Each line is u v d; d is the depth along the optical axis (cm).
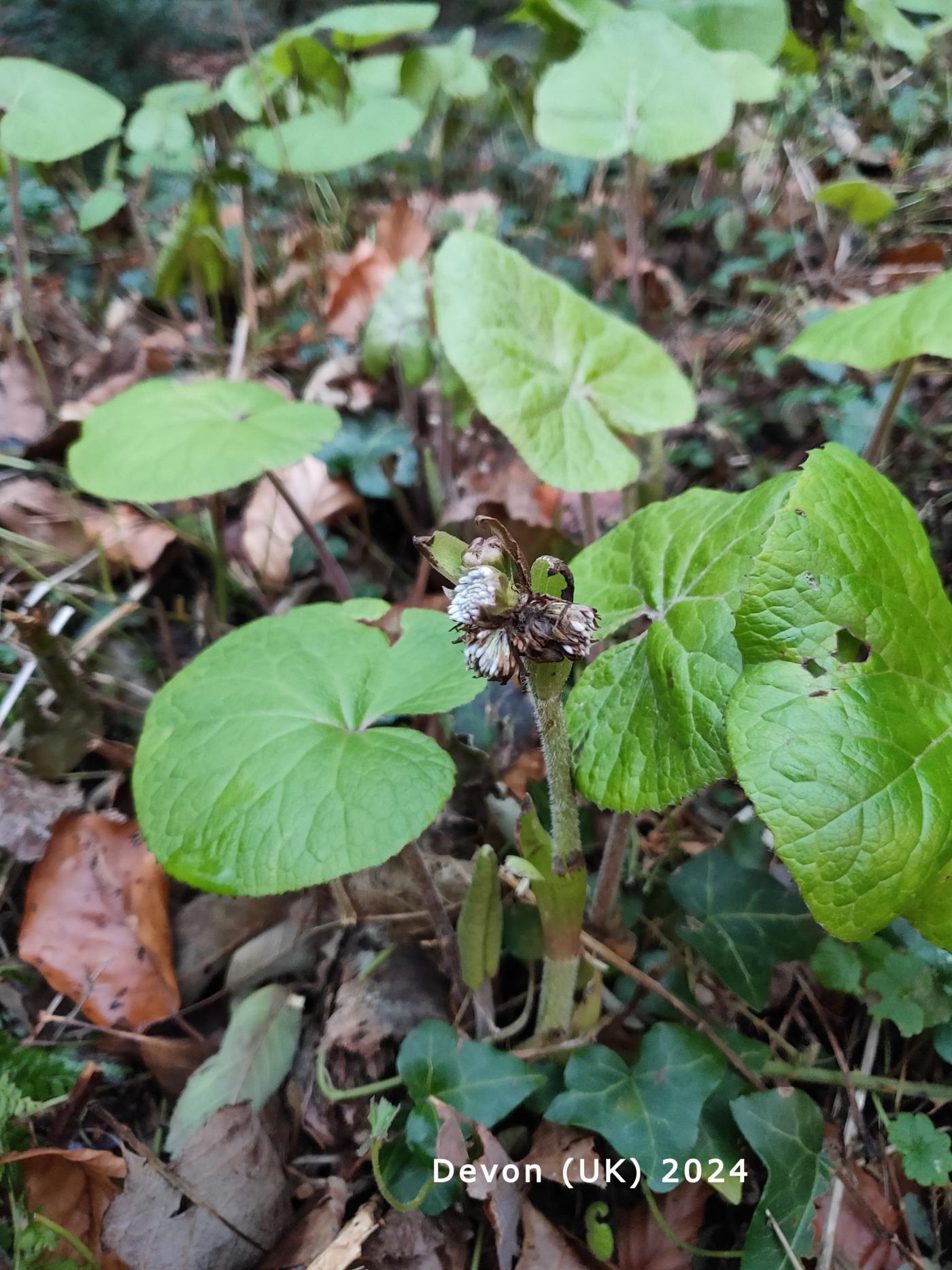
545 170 77
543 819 36
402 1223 28
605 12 54
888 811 20
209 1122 29
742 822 36
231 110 81
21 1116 30
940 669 23
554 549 49
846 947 31
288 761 26
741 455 54
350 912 34
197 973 34
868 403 51
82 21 84
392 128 54
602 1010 32
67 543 48
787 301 60
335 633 31
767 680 21
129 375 57
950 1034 30
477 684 28
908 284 60
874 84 75
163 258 56
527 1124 30
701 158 71
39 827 37
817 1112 29
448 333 37
